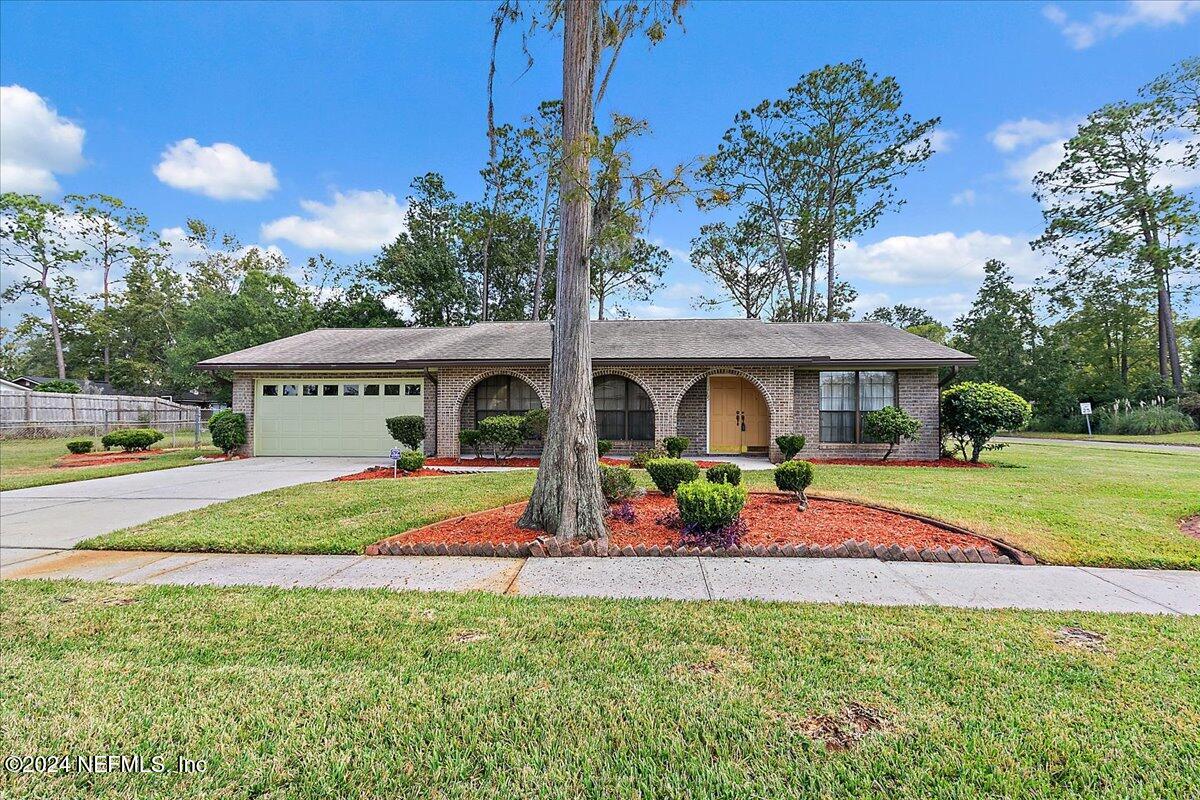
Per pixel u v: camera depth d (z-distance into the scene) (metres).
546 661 3.06
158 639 3.38
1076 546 5.22
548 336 15.57
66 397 21.83
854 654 3.11
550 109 13.53
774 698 2.65
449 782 2.09
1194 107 25.22
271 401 14.90
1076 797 1.97
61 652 3.21
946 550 5.10
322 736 2.38
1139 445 18.77
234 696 2.70
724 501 5.46
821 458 13.27
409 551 5.35
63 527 6.36
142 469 11.45
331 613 3.79
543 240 26.48
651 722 2.46
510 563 5.04
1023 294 31.97
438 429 13.80
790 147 27.11
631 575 4.67
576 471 5.66
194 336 33.25
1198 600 3.99
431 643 3.31
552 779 2.10
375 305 29.08
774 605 3.91
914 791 2.01
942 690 2.70
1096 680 2.79
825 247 28.86
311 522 6.39
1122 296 29.09
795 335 15.58
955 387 13.00
